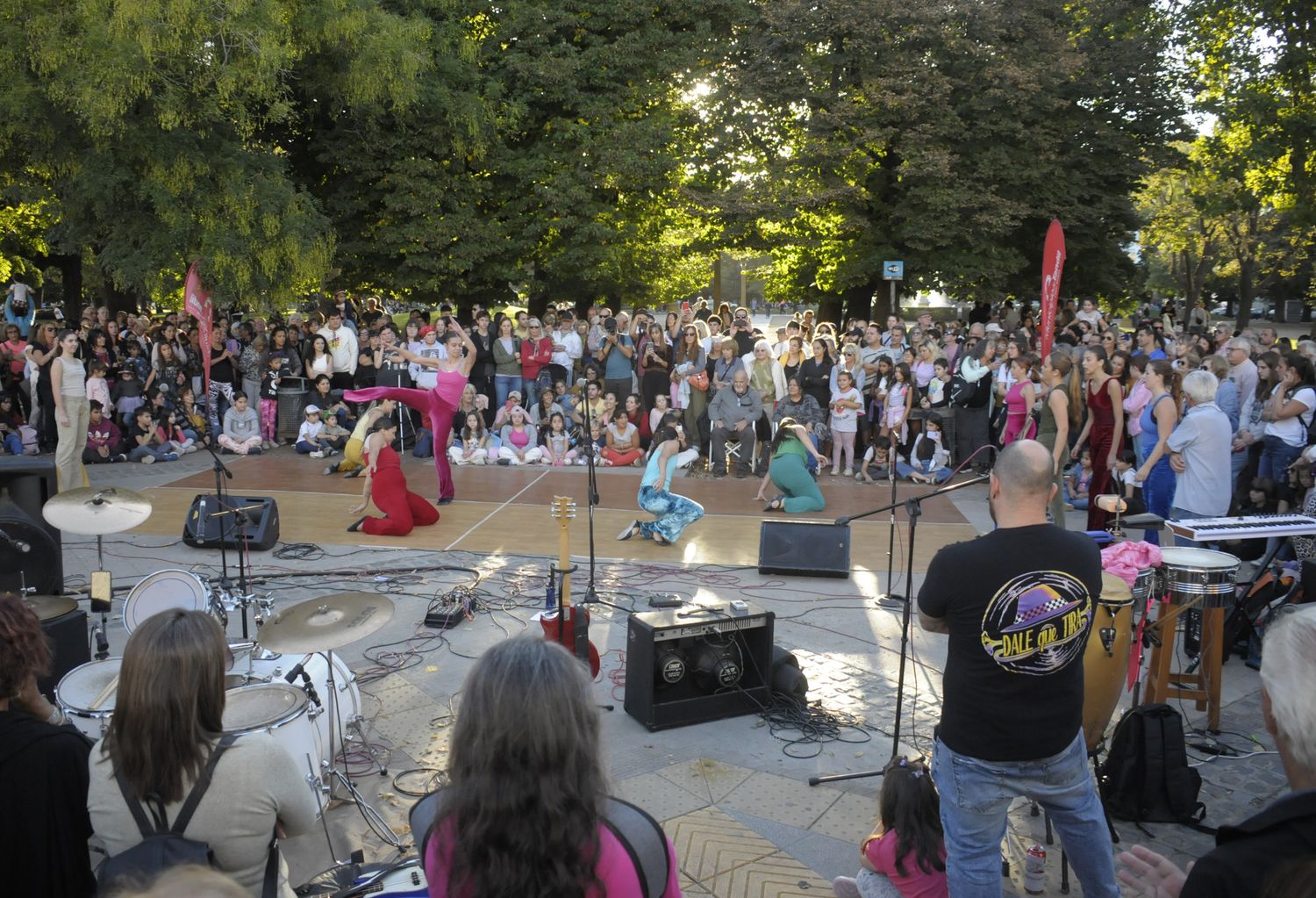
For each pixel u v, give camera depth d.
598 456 13.41
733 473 12.95
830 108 19.38
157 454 13.20
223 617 5.80
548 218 18.41
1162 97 20.94
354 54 15.45
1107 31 21.30
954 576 3.20
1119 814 4.67
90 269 28.33
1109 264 22.23
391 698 5.99
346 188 18.08
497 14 18.72
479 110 17.25
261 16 13.52
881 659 6.64
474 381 14.92
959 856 3.31
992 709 3.19
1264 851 1.75
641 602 7.76
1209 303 44.69
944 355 14.02
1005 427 12.05
